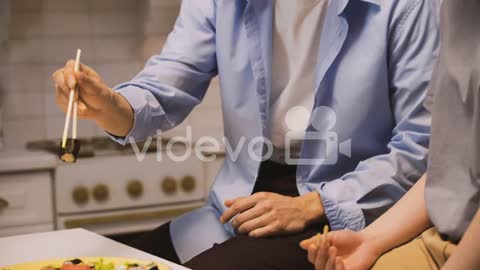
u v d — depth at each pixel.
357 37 1.94
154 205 3.29
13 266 1.43
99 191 3.18
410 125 1.91
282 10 2.00
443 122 1.50
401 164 1.88
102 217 3.19
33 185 3.11
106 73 3.64
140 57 3.67
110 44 3.64
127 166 3.23
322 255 1.50
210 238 2.03
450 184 1.50
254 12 1.99
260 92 1.99
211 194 2.13
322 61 1.94
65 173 3.14
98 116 1.84
